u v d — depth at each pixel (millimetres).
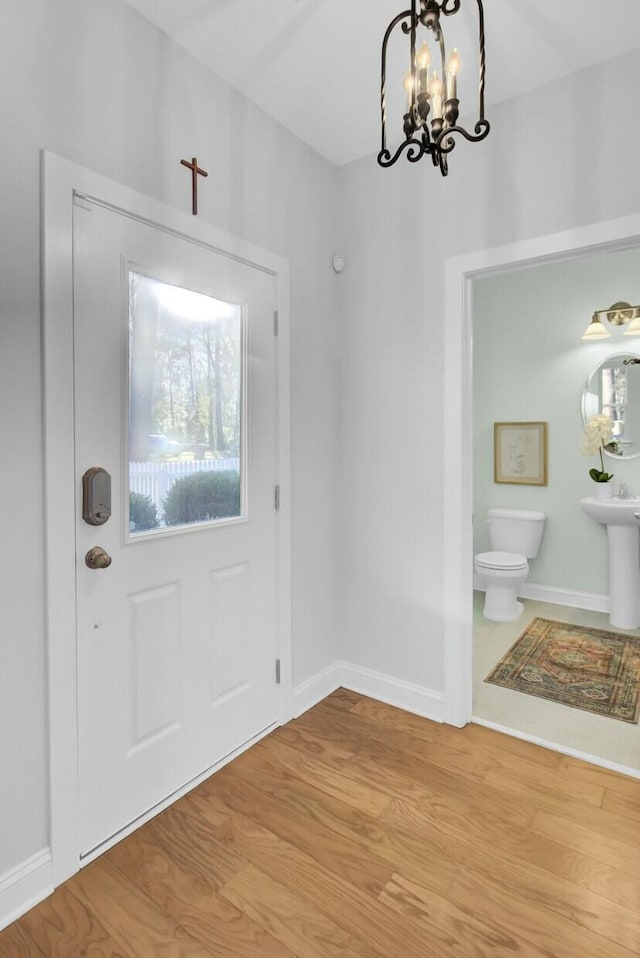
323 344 2549
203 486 1965
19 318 1406
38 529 1462
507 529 3986
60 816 1515
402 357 2432
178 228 1819
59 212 1475
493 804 1846
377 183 2473
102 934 1365
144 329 1737
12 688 1417
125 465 1680
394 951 1321
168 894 1483
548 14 1697
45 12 1444
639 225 1853
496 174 2146
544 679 2766
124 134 1649
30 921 1401
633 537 3424
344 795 1896
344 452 2658
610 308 3666
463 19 1716
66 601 1519
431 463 2367
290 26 1736
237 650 2125
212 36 1782
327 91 2059
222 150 1988
